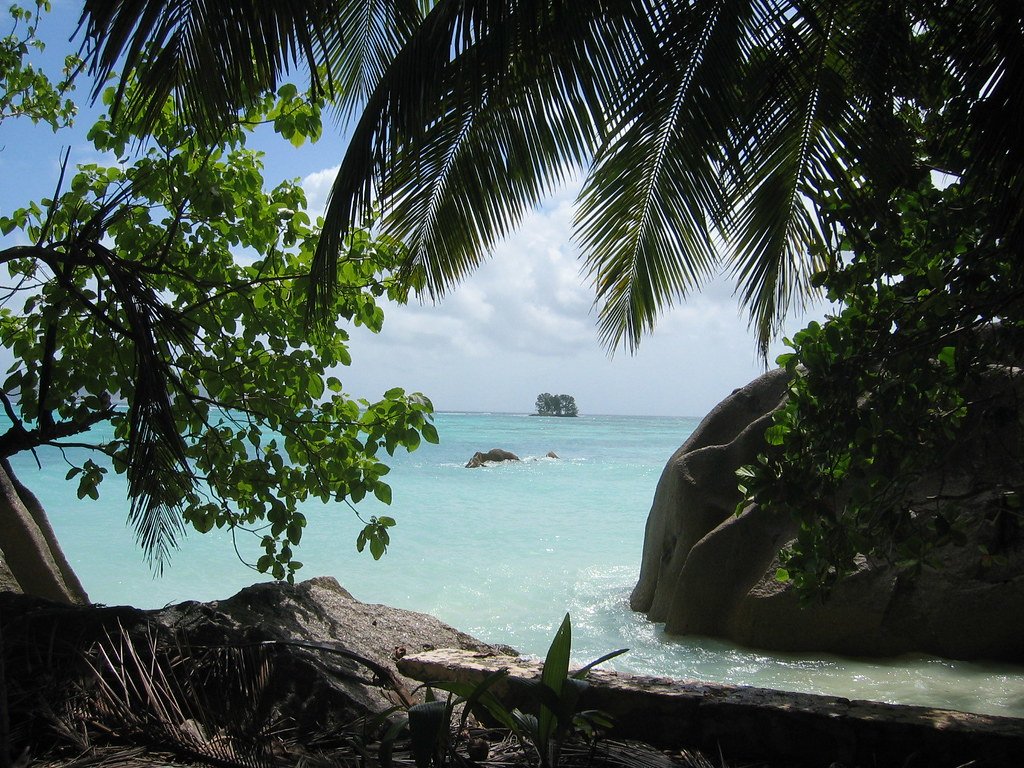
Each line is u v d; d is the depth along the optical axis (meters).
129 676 3.96
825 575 5.12
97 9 3.81
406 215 5.09
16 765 3.26
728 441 11.02
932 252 4.74
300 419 6.11
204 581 11.98
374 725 3.19
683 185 4.80
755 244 4.91
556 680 3.21
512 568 13.12
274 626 4.89
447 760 3.28
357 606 5.71
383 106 4.40
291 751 3.70
